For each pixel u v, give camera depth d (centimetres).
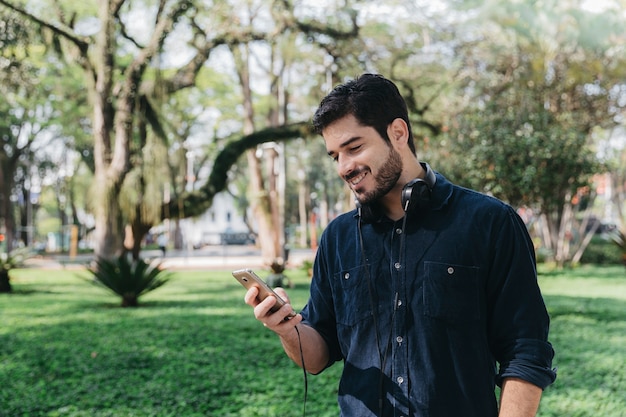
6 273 1606
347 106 163
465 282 160
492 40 1920
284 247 2442
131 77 1628
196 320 1030
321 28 1747
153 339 841
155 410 513
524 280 161
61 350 769
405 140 168
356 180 165
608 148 2314
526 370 152
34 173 4209
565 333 873
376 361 165
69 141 3369
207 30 1716
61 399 545
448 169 1585
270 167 2623
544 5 1839
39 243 5344
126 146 1641
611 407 508
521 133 1450
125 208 1633
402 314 162
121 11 1728
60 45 1716
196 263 2942
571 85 1975
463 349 159
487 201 167
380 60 1822
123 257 1278
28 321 1041
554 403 523
